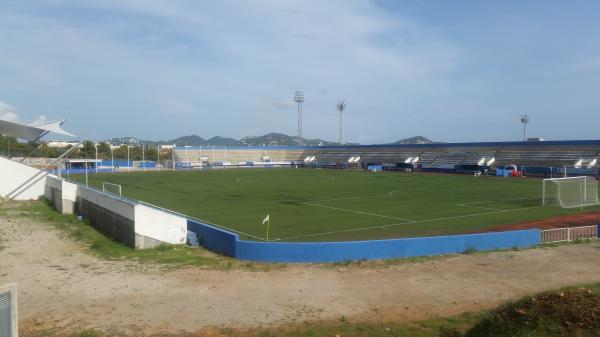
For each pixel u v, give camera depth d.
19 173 46.12
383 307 13.73
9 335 8.38
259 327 12.30
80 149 121.31
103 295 15.11
